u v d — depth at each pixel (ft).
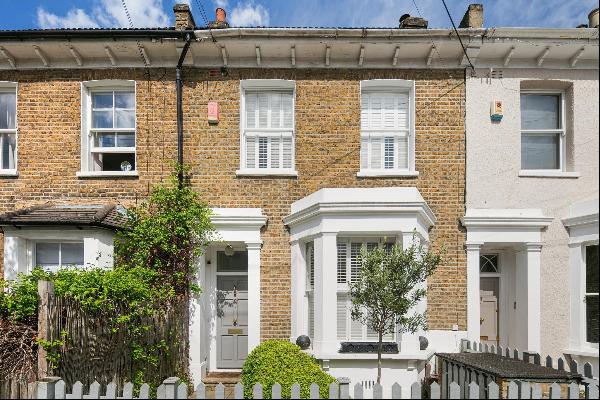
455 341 29.12
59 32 29.19
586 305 27.86
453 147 30.50
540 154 31.45
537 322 28.76
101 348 22.39
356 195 27.30
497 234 29.60
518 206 29.99
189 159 30.73
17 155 31.09
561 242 29.19
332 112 30.81
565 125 30.96
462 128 30.55
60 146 31.01
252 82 31.09
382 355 25.68
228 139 30.81
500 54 30.42
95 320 22.35
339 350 26.09
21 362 20.93
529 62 30.60
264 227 30.25
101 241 27.84
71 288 22.13
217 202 30.50
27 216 27.84
